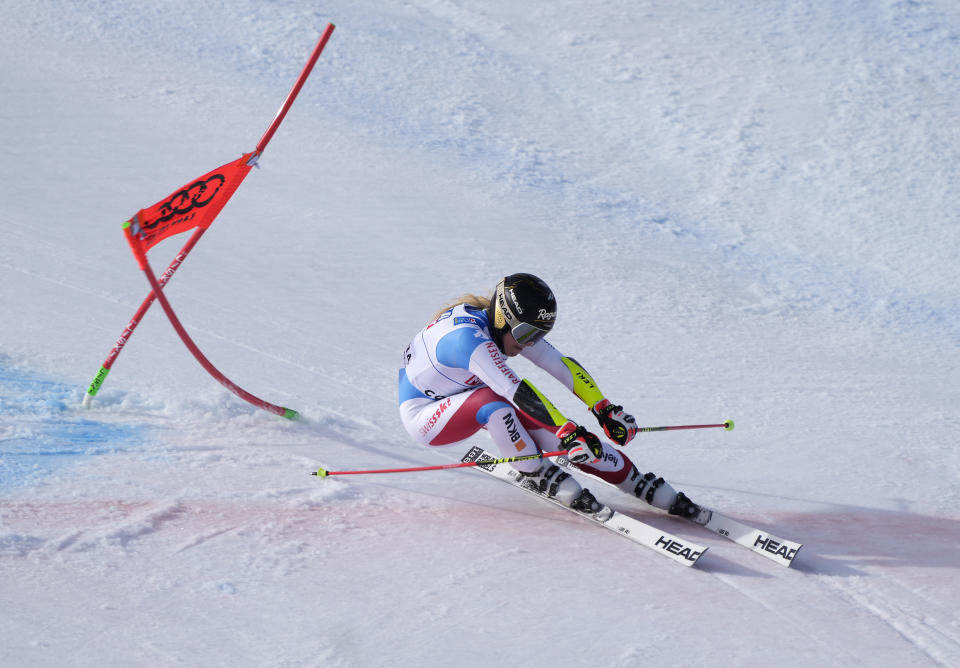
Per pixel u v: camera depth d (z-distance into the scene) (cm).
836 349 2773
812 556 1354
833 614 1167
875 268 3709
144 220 1531
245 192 3600
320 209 3522
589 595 1148
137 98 4466
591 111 5231
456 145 4541
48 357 1888
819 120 5175
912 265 3759
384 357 2256
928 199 4419
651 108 5288
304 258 3011
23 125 3931
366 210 3575
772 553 1330
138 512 1256
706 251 3706
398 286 2866
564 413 2059
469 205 3803
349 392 1975
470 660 975
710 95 5434
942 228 4141
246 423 1686
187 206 1598
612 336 2641
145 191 3403
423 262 3109
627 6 6512
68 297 2314
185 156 3853
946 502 1633
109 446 1495
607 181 4416
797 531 1452
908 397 2361
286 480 1442
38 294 2297
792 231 4050
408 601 1090
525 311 1366
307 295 2677
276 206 3497
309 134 4353
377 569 1169
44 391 1702
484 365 1350
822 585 1256
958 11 6425
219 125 4284
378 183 3900
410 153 4331
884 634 1126
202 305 2444
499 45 5900
